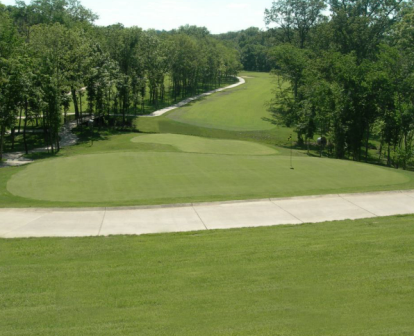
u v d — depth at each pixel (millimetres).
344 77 37281
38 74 38375
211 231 11711
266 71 149125
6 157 37656
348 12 56000
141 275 8227
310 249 9742
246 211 13844
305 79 46125
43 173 19875
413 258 9016
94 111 56188
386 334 5801
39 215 13102
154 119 57781
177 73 78062
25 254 9578
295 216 13391
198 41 100375
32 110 38219
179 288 7594
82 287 7656
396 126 34906
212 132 51062
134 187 17094
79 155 24734
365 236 10844
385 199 15352
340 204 14719
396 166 35906
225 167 21156
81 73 47844
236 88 93875
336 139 37406
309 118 42656
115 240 10781
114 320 6371
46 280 7988
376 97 35875
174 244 10375
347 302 6961
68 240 10766
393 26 46906
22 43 42375
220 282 7859
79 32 51625
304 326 6117
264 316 6469
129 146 37812
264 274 8234
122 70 55594
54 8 86000
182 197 15461
